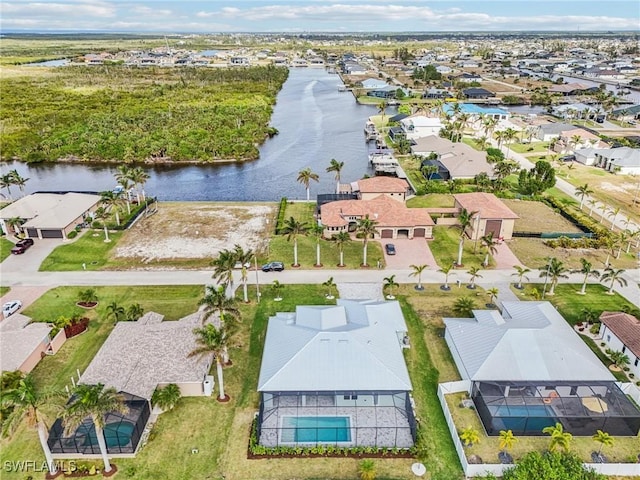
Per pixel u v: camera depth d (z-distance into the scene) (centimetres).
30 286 6675
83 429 4091
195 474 3866
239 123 15962
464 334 5147
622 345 5141
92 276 6956
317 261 7288
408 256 7569
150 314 5703
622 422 4153
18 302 6097
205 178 12056
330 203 8725
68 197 9206
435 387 4797
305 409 4522
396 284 6400
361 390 4356
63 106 17838
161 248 7844
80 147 13612
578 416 4150
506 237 8156
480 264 7306
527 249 7819
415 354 5281
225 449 4097
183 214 9338
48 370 5016
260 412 4322
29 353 4984
